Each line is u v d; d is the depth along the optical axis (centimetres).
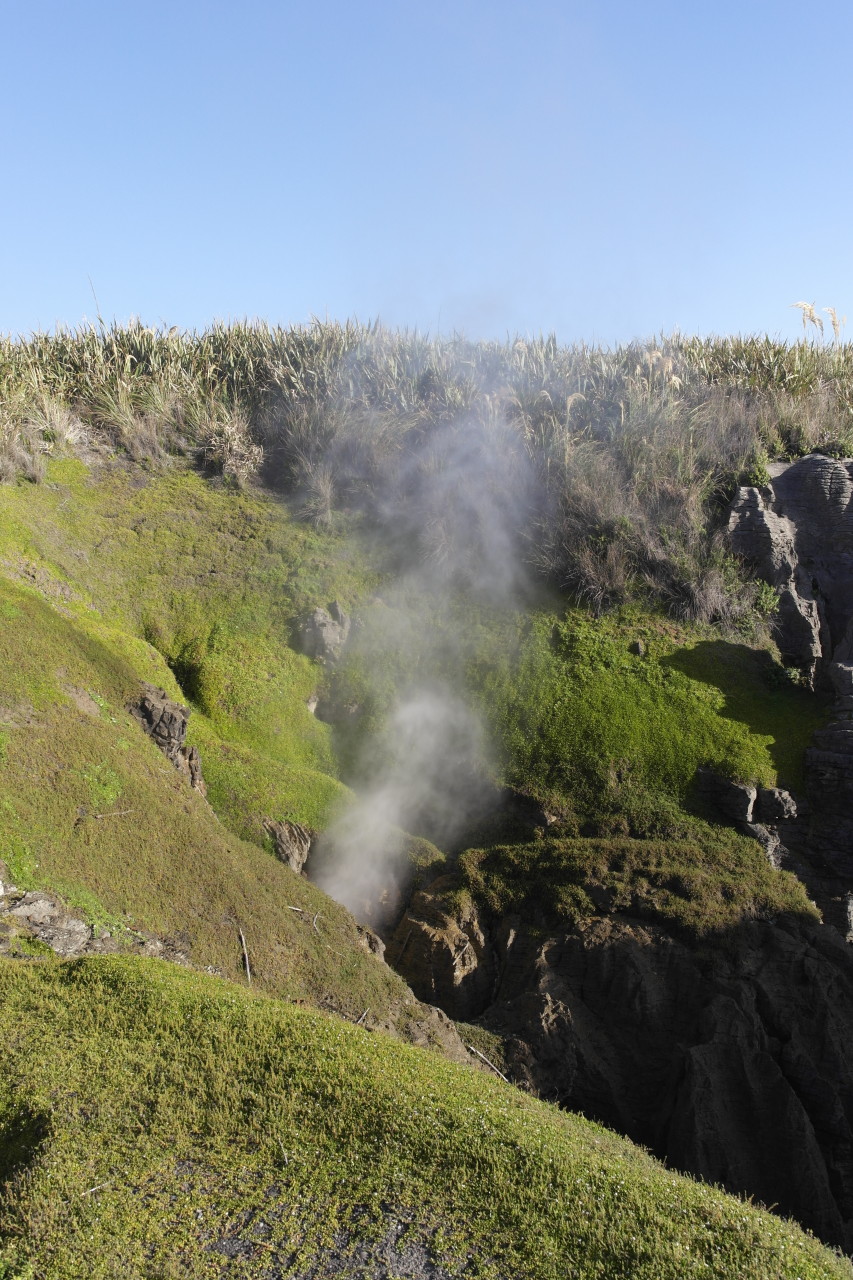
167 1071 834
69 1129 768
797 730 1745
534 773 1734
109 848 1268
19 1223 692
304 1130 784
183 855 1338
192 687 1845
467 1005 1490
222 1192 723
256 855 1470
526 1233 688
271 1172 743
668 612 1936
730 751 1697
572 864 1569
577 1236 690
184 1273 649
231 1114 799
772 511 2041
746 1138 1312
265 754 1769
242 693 1834
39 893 1139
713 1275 665
